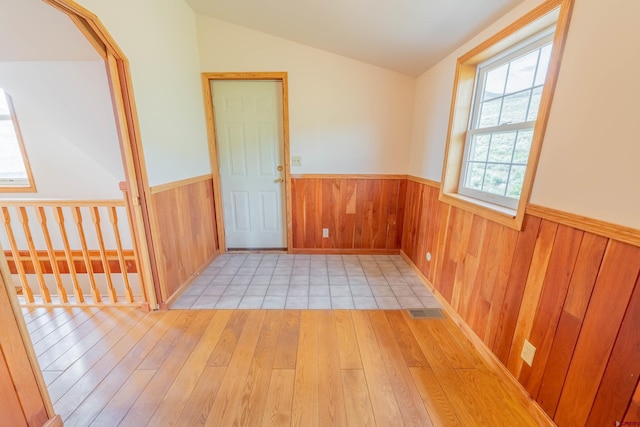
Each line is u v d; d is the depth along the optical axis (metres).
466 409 1.35
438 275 2.32
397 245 3.32
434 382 1.50
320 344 1.78
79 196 2.82
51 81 2.00
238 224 3.34
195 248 2.70
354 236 3.29
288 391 1.44
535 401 1.31
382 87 2.91
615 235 0.93
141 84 1.88
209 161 3.05
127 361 1.63
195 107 2.72
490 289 1.63
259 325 1.97
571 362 1.12
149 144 1.97
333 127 3.00
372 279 2.68
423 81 2.69
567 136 1.12
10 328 1.02
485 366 1.61
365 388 1.46
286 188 3.15
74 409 1.33
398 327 1.96
